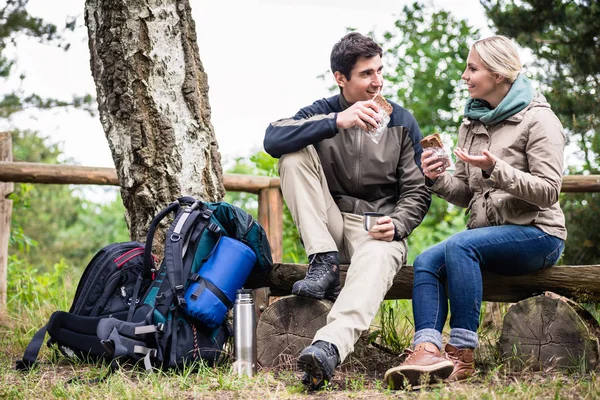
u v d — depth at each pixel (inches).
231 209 148.9
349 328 126.0
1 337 187.6
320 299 145.8
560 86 280.7
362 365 148.8
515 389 117.0
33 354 145.0
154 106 168.6
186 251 143.8
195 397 120.3
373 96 146.5
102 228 660.7
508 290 144.6
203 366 138.6
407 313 206.7
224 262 143.6
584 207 254.8
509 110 135.3
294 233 274.7
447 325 195.8
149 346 138.9
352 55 146.8
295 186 142.7
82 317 146.6
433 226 511.5
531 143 133.3
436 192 142.1
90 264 154.2
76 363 149.4
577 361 134.2
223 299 142.2
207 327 142.4
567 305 135.3
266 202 226.8
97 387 127.9
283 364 144.9
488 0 299.6
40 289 239.1
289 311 148.3
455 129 609.9
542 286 142.4
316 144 148.6
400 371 122.6
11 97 465.4
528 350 138.6
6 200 226.1
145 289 148.6
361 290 129.6
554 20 284.2
